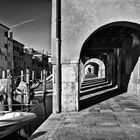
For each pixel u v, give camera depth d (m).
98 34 10.98
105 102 9.15
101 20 7.16
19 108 16.39
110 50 17.91
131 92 12.05
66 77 7.28
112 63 18.53
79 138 4.52
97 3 7.17
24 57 45.88
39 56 57.72
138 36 10.07
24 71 43.59
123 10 7.07
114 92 12.95
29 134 8.71
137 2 7.03
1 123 7.53
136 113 6.83
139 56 10.38
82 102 9.27
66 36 7.25
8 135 8.09
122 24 7.51
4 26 34.69
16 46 41.47
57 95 7.12
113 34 10.98
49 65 66.12
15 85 21.38
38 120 11.28
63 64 7.29
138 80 10.66
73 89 7.27
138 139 4.39
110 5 7.12
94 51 18.09
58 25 7.20
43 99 18.78
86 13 7.21
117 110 7.35
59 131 5.05
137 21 7.03
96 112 7.07
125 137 4.52
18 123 8.05
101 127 5.29
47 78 37.94
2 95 18.48
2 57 34.09
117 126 5.35
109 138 4.46
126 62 13.24
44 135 4.80
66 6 7.24
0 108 15.67
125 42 13.29
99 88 15.70
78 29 7.23
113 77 17.89
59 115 6.75
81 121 5.91
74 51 7.25
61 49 7.27
